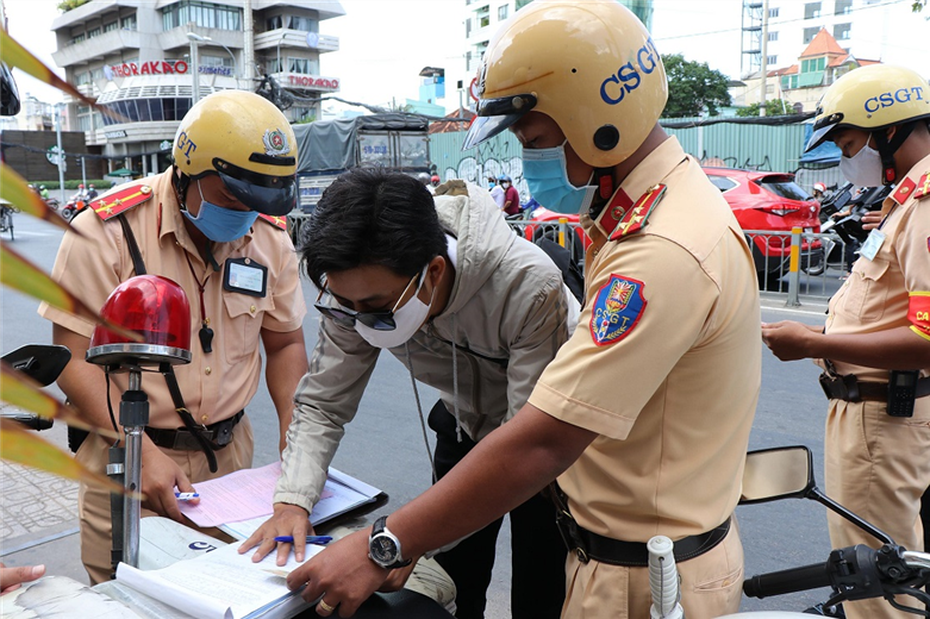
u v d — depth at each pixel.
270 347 2.23
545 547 1.98
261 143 1.70
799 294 8.11
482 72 1.26
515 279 1.48
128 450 1.25
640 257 1.12
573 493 1.34
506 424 1.18
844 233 2.70
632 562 1.28
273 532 1.44
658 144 1.29
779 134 17.16
